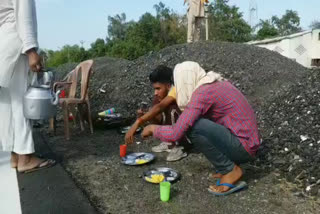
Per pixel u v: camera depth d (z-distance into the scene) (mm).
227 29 29750
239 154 2131
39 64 2436
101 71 7258
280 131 3160
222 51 6273
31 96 2395
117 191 2279
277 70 5609
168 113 2883
